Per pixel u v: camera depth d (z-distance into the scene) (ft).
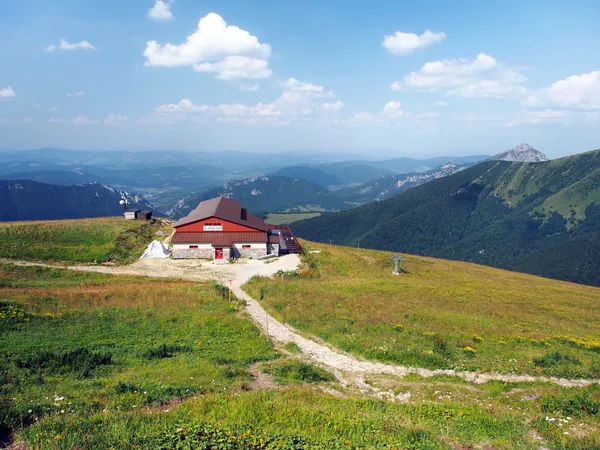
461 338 93.71
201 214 232.12
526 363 80.43
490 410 54.44
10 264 155.12
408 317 112.27
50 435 36.14
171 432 37.04
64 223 215.10
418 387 66.49
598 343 97.71
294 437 38.22
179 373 63.46
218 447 35.32
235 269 186.50
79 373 60.03
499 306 142.41
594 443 42.80
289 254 222.48
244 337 90.94
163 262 194.08
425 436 42.29
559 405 55.16
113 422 39.91
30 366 60.54
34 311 95.96
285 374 68.44
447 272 235.81
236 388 58.39
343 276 190.90
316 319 106.11
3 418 39.78
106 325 90.48
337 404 52.49
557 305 161.89
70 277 152.46
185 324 96.27
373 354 81.97
